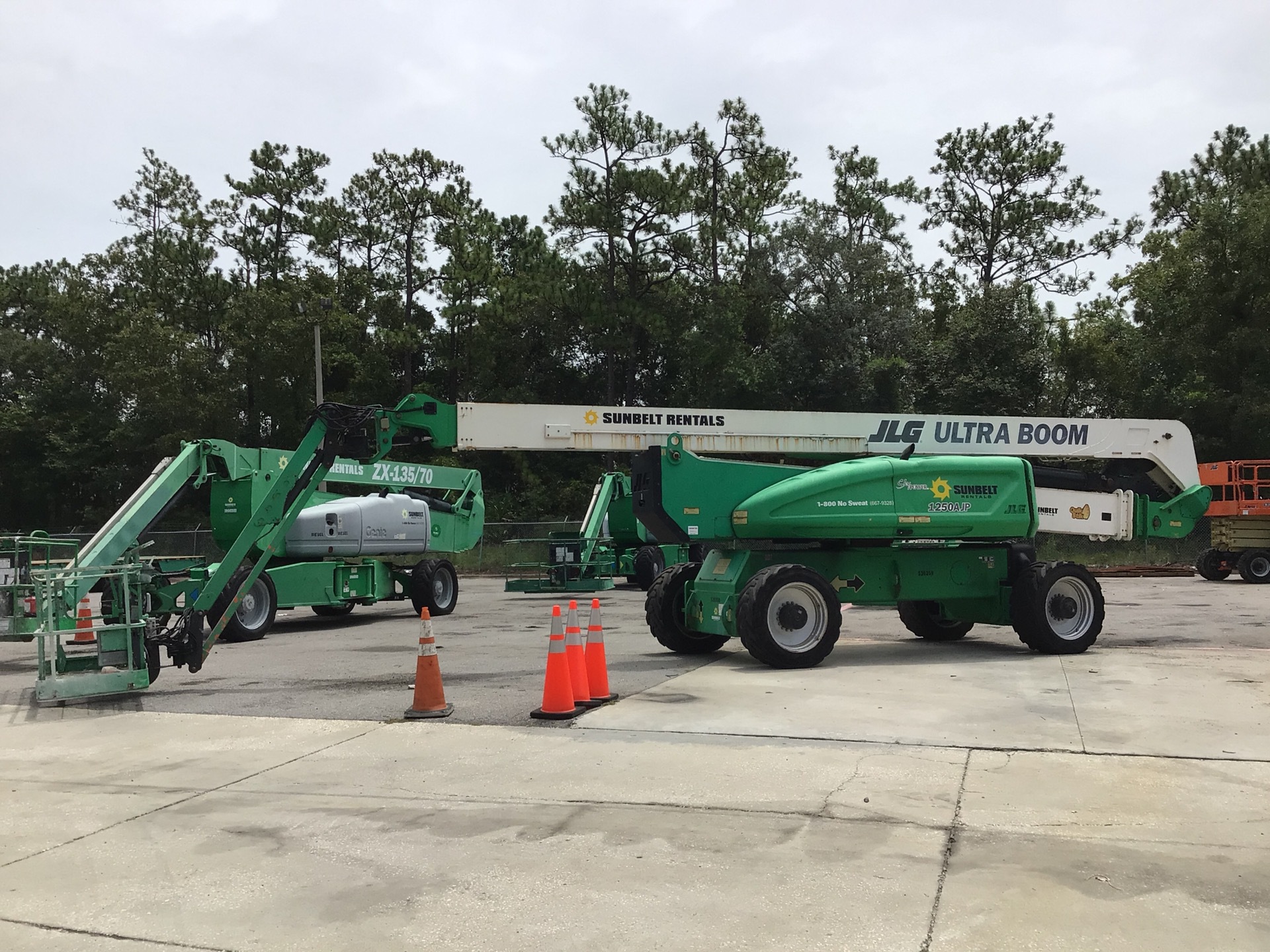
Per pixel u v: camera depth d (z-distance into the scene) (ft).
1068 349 138.62
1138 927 13.47
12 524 168.76
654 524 37.65
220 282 164.76
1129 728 25.36
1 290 197.98
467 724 27.14
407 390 165.89
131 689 33.09
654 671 35.76
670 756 23.04
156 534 118.83
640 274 144.05
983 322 134.72
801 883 15.21
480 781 21.27
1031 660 37.91
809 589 36.45
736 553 38.99
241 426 156.56
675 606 40.50
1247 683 32.12
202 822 19.07
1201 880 15.10
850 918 13.88
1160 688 31.27
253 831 18.39
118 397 165.58
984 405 131.85
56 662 33.09
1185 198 139.23
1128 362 132.98
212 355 157.99
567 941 13.41
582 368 169.27
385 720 28.07
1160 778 20.67
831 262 140.05
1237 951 12.75
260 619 51.70
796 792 20.01
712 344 135.85
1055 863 15.88
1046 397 138.10
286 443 157.07
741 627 35.81
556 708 27.40
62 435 161.68
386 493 64.90
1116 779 20.67
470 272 153.07
